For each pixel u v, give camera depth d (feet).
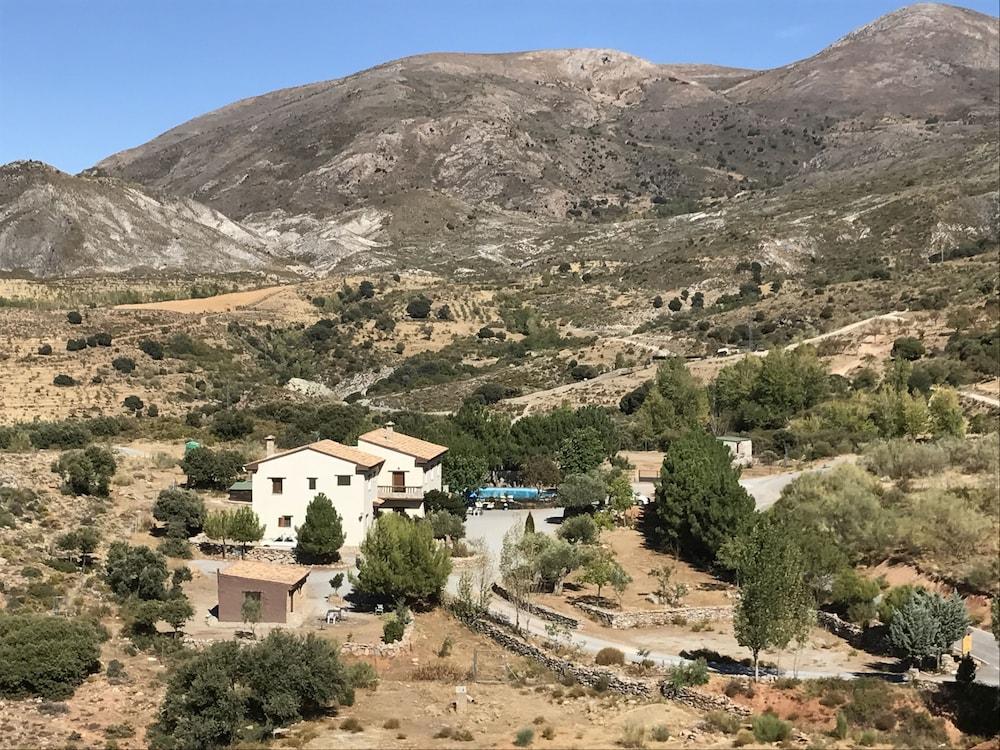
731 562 220.84
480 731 153.07
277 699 155.12
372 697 169.07
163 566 209.87
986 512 234.58
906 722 150.41
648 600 216.13
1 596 186.29
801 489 258.16
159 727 148.97
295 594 208.85
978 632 189.67
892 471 280.31
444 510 268.62
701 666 166.50
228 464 291.17
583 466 326.24
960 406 375.45
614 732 150.82
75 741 142.72
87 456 265.13
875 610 195.00
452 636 201.36
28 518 229.66
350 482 254.06
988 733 148.25
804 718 153.17
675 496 249.96
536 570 223.10
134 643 180.65
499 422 353.51
